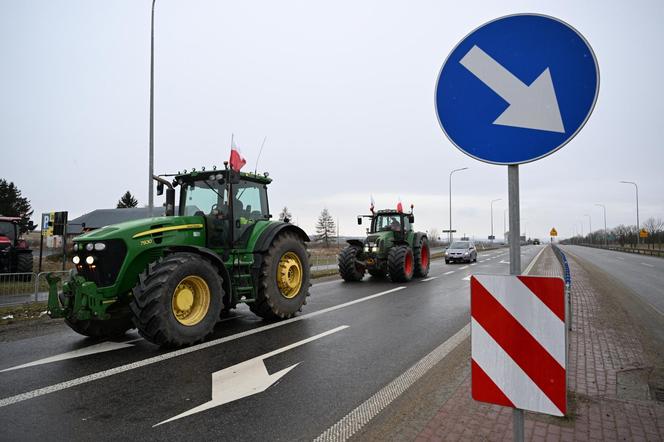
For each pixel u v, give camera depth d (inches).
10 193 1902.1
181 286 207.6
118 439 113.0
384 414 128.7
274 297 265.9
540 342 76.0
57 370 170.7
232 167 252.1
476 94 85.1
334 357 190.5
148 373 167.3
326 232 2822.3
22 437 113.9
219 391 148.3
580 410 127.7
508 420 122.0
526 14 80.7
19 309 316.8
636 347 199.6
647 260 1069.1
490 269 737.0
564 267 268.8
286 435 115.5
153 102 488.7
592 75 75.0
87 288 195.0
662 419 121.5
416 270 565.9
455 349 204.5
